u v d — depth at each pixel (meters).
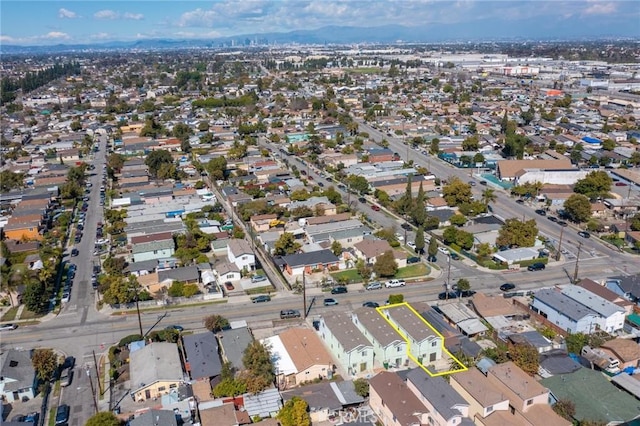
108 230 116.25
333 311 82.88
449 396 55.09
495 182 150.50
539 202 136.00
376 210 130.88
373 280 93.31
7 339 76.00
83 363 70.00
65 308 85.06
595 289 83.00
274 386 62.81
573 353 69.12
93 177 164.75
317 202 128.12
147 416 54.84
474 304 81.81
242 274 96.00
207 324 75.75
